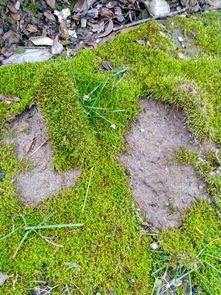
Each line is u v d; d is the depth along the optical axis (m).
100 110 0.37
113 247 0.31
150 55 0.42
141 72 0.40
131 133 0.37
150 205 0.34
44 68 0.37
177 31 0.47
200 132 0.36
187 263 0.30
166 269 0.31
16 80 0.39
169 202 0.34
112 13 0.49
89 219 0.32
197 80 0.40
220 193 0.34
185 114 0.37
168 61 0.42
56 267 0.30
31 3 0.48
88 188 0.33
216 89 0.40
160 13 0.49
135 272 0.30
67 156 0.35
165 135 0.37
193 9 0.51
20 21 0.47
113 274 0.30
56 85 0.35
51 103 0.35
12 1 0.47
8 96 0.38
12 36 0.46
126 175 0.35
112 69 0.41
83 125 0.35
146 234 0.32
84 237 0.31
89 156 0.35
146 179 0.35
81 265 0.30
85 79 0.39
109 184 0.34
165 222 0.33
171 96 0.37
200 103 0.37
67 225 0.30
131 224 0.33
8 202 0.32
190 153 0.36
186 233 0.33
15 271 0.30
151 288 0.30
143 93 0.39
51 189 0.33
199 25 0.48
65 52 0.45
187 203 0.34
